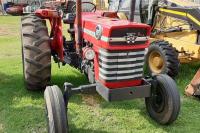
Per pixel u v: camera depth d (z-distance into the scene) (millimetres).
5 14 19656
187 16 6047
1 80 5465
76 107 4422
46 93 3357
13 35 10977
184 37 6109
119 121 4047
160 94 3893
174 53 5578
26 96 4719
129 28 3393
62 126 3195
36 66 4355
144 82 3736
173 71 5547
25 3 21047
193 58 5684
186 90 4980
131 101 4699
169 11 6445
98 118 4117
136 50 3514
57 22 4875
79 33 4117
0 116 4109
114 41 3369
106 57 3447
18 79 5516
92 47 3850
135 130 3832
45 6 5492
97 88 3672
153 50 5832
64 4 5352
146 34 3502
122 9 7059
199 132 3834
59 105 3244
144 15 7062
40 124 3918
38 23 4594
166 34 6496
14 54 7707
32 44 4359
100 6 8203
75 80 5473
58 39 4840
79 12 4012
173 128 3900
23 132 3729
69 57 4660
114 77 3520
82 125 3918
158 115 3955
